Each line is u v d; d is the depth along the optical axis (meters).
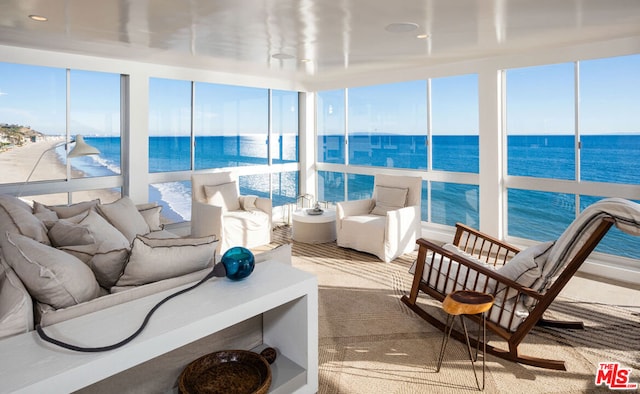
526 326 2.54
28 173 4.48
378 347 2.84
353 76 6.30
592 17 3.22
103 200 5.12
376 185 5.66
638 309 3.41
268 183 6.97
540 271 2.54
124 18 3.19
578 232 2.36
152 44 4.10
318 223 5.61
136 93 5.13
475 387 2.37
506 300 2.67
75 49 4.33
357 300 3.66
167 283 2.00
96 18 3.19
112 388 1.69
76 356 1.42
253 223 5.30
